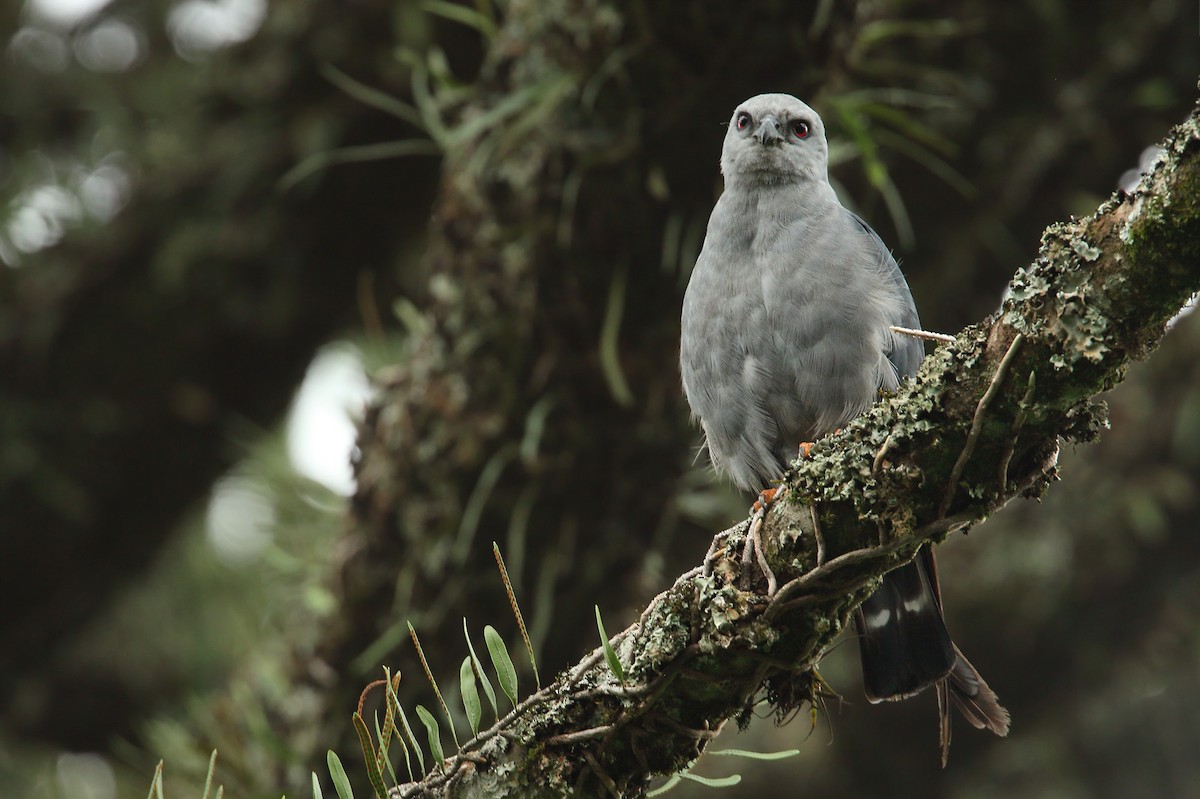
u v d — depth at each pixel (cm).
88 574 1110
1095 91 927
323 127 1006
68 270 1034
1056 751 1265
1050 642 1189
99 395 1048
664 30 665
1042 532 1159
